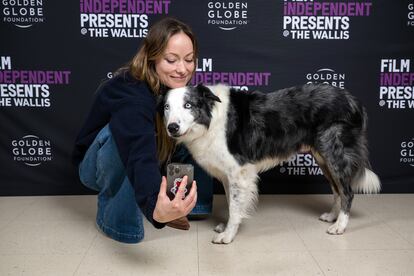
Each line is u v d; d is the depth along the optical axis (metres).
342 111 2.36
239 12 2.91
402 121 3.05
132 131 1.62
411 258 2.01
